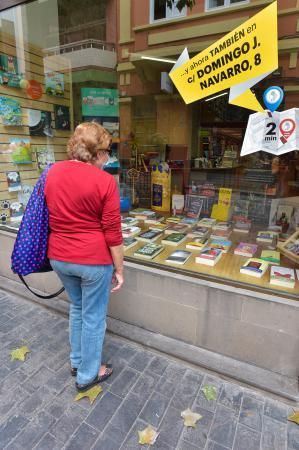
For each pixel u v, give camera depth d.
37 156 3.23
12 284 2.88
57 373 1.86
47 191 1.44
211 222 2.91
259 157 2.55
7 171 2.99
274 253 2.23
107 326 2.24
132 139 3.15
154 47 2.37
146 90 2.81
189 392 1.72
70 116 3.43
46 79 3.14
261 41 1.70
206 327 1.96
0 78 2.78
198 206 3.06
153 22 2.30
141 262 2.16
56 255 1.49
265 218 2.70
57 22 2.91
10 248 2.85
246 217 2.79
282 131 1.97
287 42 1.72
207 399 1.67
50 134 3.30
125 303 2.24
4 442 1.43
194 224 2.88
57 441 1.43
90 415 1.57
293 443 1.44
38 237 1.51
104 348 2.07
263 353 1.82
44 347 2.09
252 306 1.78
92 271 1.47
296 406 1.63
